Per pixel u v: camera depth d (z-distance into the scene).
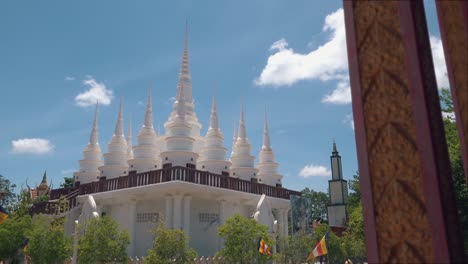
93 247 24.50
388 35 3.38
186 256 24.67
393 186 3.09
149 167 38.28
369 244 3.10
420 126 3.03
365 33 3.51
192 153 34.66
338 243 43.09
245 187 36.44
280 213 41.06
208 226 34.62
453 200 2.92
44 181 64.88
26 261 30.67
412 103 3.11
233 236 26.78
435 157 2.92
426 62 3.20
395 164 3.12
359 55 3.50
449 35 3.56
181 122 35.81
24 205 37.97
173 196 31.17
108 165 40.50
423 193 2.94
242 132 44.00
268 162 46.09
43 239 26.62
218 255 27.42
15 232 31.66
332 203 70.44
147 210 34.16
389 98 3.26
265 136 47.81
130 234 33.25
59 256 26.64
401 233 2.98
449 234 2.78
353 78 3.48
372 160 3.24
